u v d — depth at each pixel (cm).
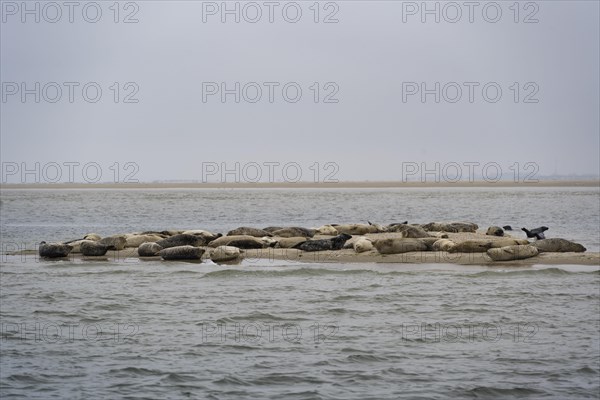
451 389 2614
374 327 3447
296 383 2678
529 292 4216
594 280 4572
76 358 2978
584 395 2559
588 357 2958
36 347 3139
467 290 4294
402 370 2811
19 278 4859
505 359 2938
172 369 2830
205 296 4184
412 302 3984
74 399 2536
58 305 3984
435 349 3080
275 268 5091
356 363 2897
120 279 4778
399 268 5041
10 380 2720
